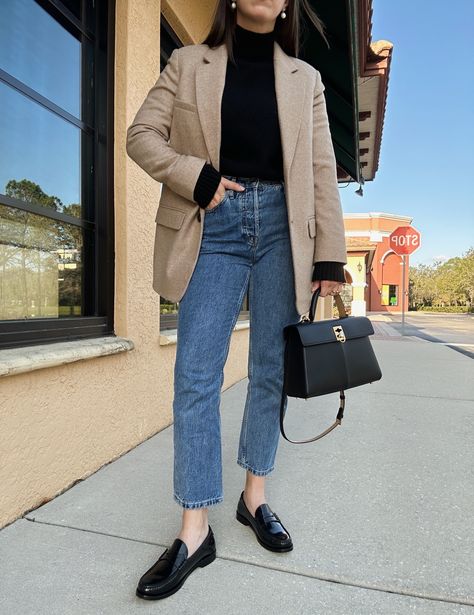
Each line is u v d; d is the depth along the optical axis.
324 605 1.12
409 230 12.37
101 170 2.16
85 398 1.84
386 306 34.41
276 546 1.32
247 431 1.43
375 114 5.33
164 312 2.95
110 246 2.16
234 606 1.11
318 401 3.30
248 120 1.22
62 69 1.98
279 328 1.34
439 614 1.09
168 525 1.49
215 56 1.25
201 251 1.26
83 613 1.08
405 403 3.26
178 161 1.16
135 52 2.19
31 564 1.26
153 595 1.12
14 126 1.74
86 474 1.86
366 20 3.12
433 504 1.66
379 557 1.32
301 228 1.27
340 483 1.84
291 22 1.37
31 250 1.83
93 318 2.05
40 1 1.84
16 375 1.47
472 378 4.37
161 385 2.51
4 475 1.45
